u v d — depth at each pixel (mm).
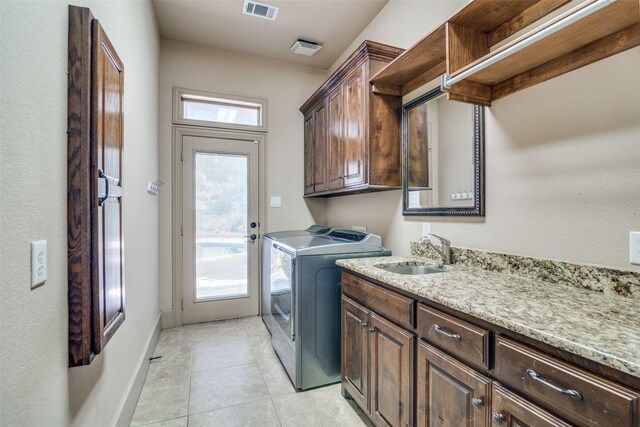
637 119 1127
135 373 1920
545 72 1392
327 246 2205
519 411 901
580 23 1067
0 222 652
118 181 1400
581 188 1294
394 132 2361
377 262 1961
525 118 1511
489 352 1011
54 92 890
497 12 1465
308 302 2139
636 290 1112
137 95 2047
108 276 1216
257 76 3588
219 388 2129
